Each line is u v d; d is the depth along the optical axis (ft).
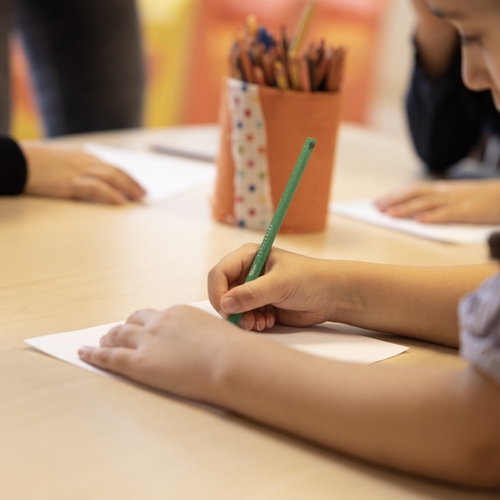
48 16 6.06
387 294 2.30
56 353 1.99
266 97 3.19
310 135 3.28
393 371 1.63
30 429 1.63
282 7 11.28
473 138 5.32
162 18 10.32
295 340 2.20
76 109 6.37
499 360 1.45
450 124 5.04
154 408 1.76
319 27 11.72
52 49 6.20
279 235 3.40
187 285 2.62
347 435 1.58
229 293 2.12
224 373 1.73
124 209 3.63
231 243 3.18
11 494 1.41
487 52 1.88
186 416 1.73
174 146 5.09
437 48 4.90
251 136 3.26
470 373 1.53
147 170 4.40
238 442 1.64
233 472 1.53
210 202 3.64
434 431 1.52
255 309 2.28
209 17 10.68
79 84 6.29
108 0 6.05
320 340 2.22
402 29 14.66
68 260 2.81
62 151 3.88
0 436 1.60
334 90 3.37
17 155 3.68
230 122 3.33
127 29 6.26
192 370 1.79
